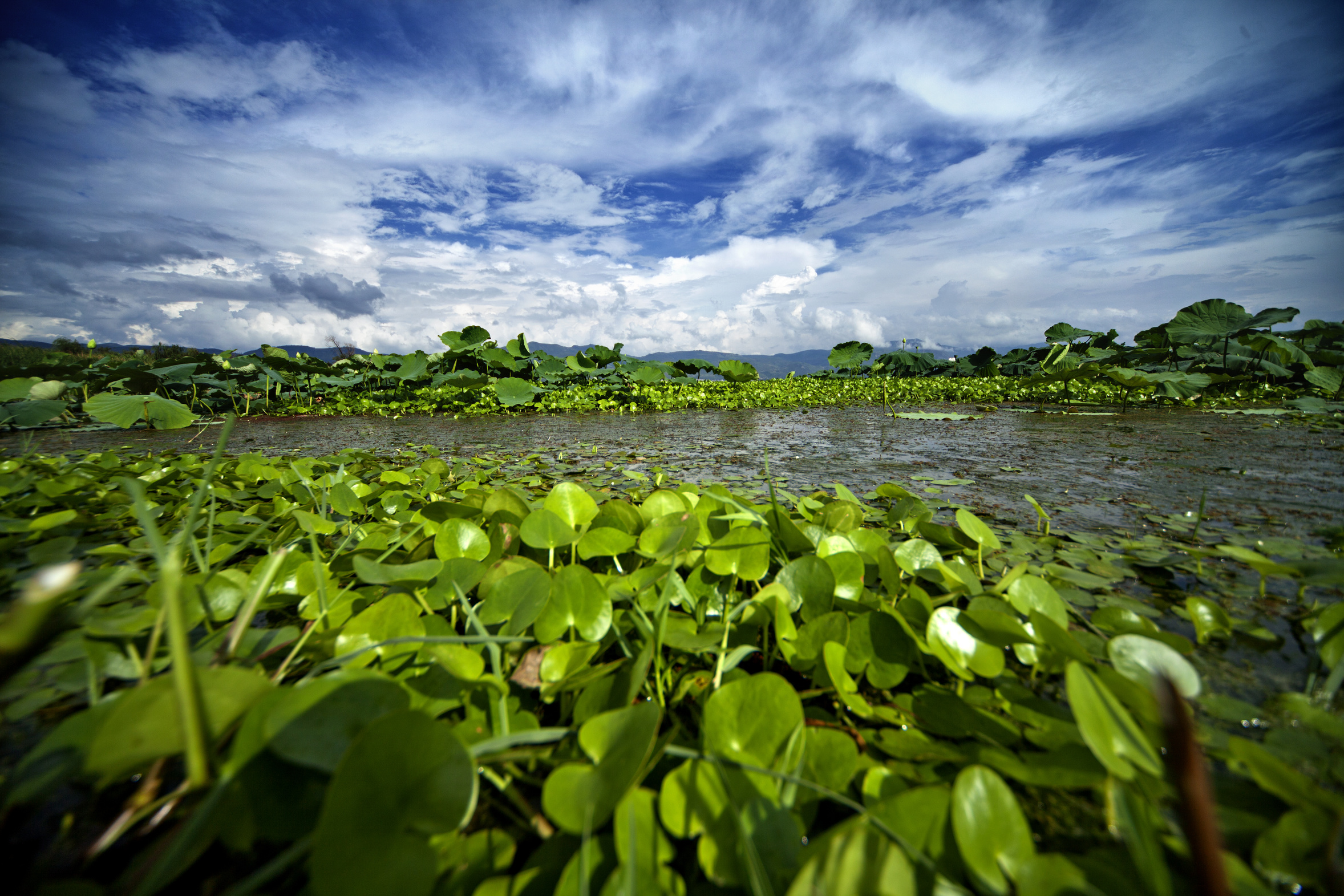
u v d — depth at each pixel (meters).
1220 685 1.02
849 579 1.25
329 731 0.63
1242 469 3.19
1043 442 4.48
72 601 1.27
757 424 6.55
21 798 0.59
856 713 0.94
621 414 8.27
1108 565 1.63
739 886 0.56
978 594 1.22
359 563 1.15
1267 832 0.61
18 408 6.39
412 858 0.54
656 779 0.75
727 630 1.03
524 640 0.99
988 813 0.58
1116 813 0.58
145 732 0.58
